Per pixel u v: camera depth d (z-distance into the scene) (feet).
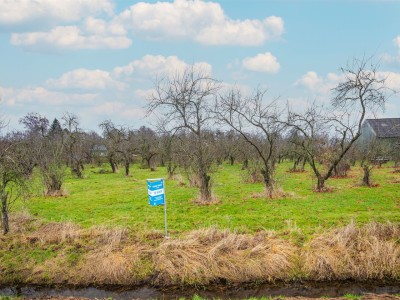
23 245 53.52
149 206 76.84
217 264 47.11
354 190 89.51
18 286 47.62
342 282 45.03
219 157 144.36
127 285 46.62
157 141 148.36
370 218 58.44
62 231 56.18
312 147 98.17
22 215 65.77
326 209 67.72
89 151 207.92
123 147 172.96
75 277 47.91
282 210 67.82
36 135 158.51
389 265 45.80
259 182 109.70
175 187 103.55
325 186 91.40
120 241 52.80
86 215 70.90
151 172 163.43
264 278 45.96
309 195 83.97
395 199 75.72
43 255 51.49
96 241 52.95
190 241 50.34
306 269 46.24
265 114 90.53
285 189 94.58
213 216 65.16
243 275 46.16
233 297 43.04
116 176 148.66
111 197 90.74
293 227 54.80
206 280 45.93
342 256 47.01
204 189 79.36
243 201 78.28
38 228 59.82
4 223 57.72
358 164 177.37
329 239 49.37
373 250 47.01
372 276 45.39
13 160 57.93
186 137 89.86
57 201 87.15
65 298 42.11
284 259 47.01
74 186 115.96
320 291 43.39
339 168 120.16
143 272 47.42
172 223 61.57
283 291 43.83
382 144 146.72
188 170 101.86
